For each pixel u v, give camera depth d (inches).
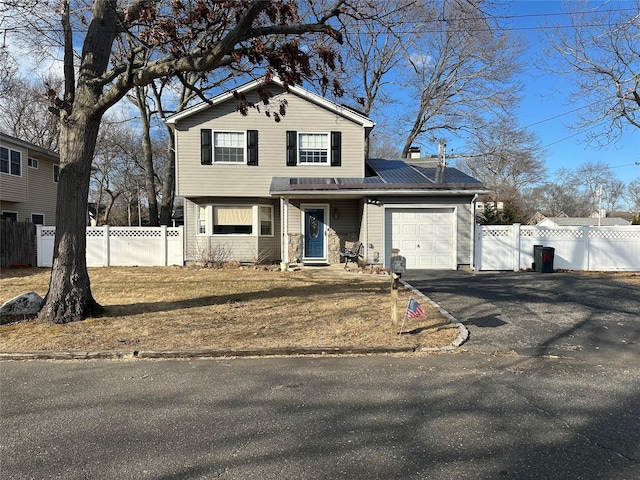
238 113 649.0
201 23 277.0
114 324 279.9
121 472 117.0
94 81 279.7
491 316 307.3
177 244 660.7
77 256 290.0
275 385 183.6
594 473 116.2
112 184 1902.1
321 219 663.1
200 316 304.0
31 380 190.4
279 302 354.3
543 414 154.4
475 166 1694.1
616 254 576.4
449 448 129.8
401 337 252.2
